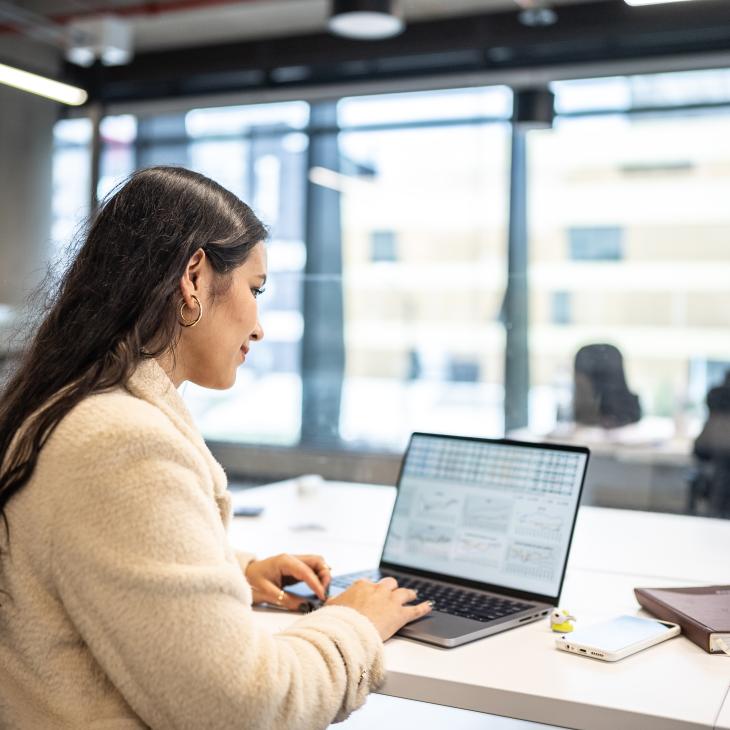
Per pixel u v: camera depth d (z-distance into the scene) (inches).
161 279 41.3
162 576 35.4
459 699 42.2
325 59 281.7
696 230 295.3
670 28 249.0
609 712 39.2
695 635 47.8
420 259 317.4
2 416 40.2
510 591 55.3
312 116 321.4
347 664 41.1
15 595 37.9
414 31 271.4
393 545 61.9
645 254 300.0
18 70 162.4
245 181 327.0
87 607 36.4
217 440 125.2
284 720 37.7
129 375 40.0
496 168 307.3
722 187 290.4
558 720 40.2
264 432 134.1
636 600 57.2
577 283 306.3
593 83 291.7
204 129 328.2
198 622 35.8
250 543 75.9
